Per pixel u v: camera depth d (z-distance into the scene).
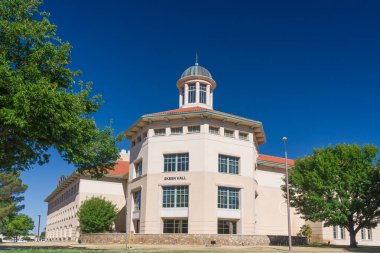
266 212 53.16
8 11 23.34
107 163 33.25
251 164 47.50
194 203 43.25
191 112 45.28
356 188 36.91
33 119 21.88
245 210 45.47
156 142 46.88
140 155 49.22
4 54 21.70
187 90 55.34
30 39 24.00
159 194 45.00
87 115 27.55
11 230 103.06
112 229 55.78
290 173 40.81
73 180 65.12
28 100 20.22
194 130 46.19
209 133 45.56
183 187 44.59
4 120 20.89
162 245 38.59
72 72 25.73
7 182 59.16
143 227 45.03
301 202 39.56
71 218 62.72
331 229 52.72
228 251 28.03
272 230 52.88
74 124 23.17
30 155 26.42
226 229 45.06
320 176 37.69
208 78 55.56
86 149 29.31
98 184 59.97
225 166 45.97
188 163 45.00
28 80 22.62
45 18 24.55
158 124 47.44
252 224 45.56
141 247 34.69
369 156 37.50
